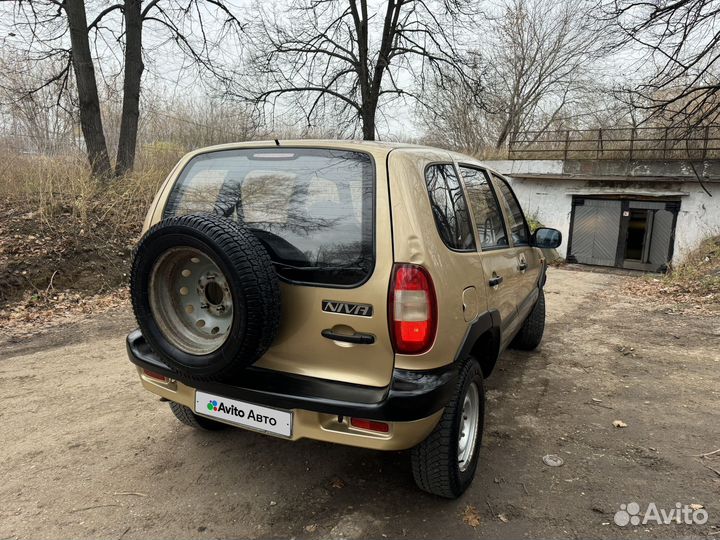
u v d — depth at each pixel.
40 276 7.12
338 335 2.22
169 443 3.21
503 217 3.74
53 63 14.16
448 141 28.62
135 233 9.10
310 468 2.93
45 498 2.61
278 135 18.95
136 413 3.64
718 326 6.64
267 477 2.83
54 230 8.22
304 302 2.27
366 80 19.27
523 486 2.77
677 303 8.47
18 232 7.92
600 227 17.88
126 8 12.35
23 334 5.57
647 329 6.53
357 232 2.24
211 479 2.81
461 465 2.65
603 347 5.61
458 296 2.40
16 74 13.38
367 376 2.22
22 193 9.45
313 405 2.16
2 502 2.57
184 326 2.37
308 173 2.44
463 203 2.90
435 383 2.17
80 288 7.24
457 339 2.38
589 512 2.55
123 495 2.65
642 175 16.50
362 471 2.90
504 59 27.98
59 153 11.07
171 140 15.20
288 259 2.34
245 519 2.46
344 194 2.32
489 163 19.50
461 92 19.98
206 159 2.80
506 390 4.22
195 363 2.26
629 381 4.49
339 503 2.60
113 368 4.57
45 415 3.59
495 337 3.04
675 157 17.33
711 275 10.59
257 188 2.56
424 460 2.43
